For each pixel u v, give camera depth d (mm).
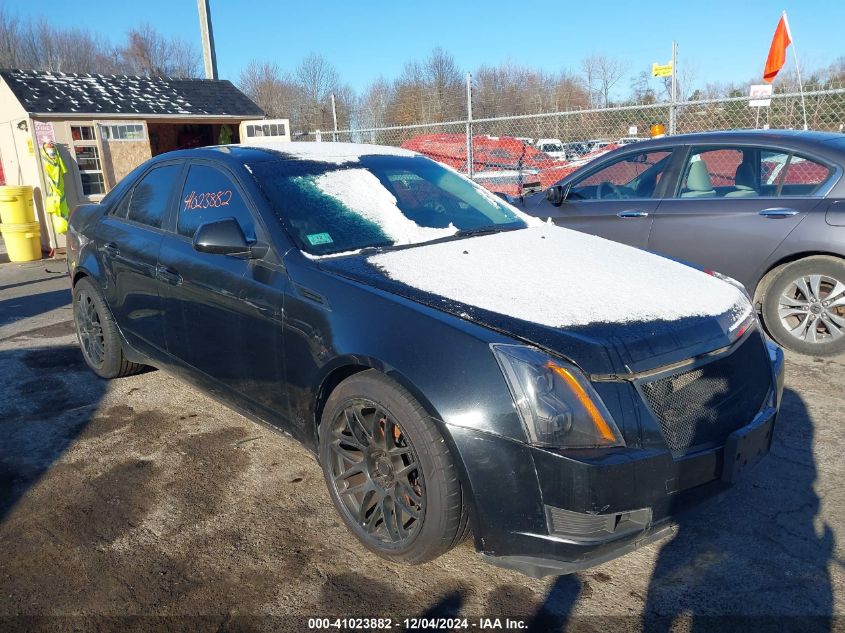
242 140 13656
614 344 2350
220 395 3562
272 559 2777
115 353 4598
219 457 3672
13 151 11797
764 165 5051
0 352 5605
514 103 12812
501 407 2279
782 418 3926
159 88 13312
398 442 2623
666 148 5496
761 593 2514
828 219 4590
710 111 10602
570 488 2191
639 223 5441
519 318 2479
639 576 2639
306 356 2879
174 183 3939
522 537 2295
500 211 4000
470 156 10773
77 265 4680
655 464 2258
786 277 4840
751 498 3141
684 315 2623
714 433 2471
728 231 5004
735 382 2604
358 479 2859
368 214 3438
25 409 4359
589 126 12156
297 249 3066
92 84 12352
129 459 3664
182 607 2506
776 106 9609
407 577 2654
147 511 3146
